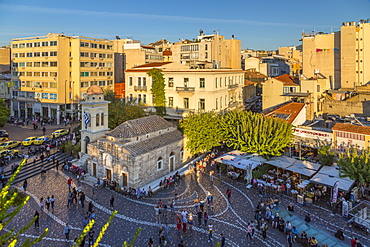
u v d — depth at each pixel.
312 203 35.03
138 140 41.38
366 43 82.88
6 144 56.00
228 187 40.09
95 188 39.50
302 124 53.97
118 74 121.31
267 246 26.91
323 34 91.94
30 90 92.69
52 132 71.50
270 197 36.88
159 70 63.78
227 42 120.81
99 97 47.91
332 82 91.25
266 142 42.84
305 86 64.12
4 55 121.56
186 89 63.12
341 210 33.44
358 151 41.75
